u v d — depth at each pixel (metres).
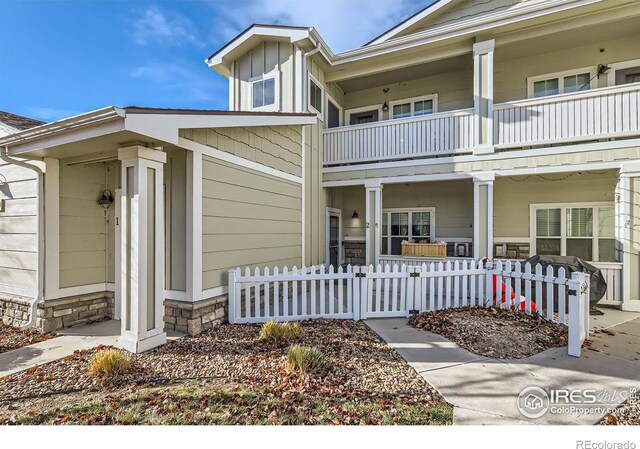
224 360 3.62
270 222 6.55
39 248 4.83
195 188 4.59
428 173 7.88
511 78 8.60
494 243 8.74
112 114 3.29
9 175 5.27
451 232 9.35
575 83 8.03
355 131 8.73
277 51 8.34
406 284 5.77
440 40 7.63
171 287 4.75
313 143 8.51
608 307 6.53
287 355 3.73
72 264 5.11
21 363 3.61
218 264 5.05
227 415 2.55
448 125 7.72
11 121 5.54
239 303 5.16
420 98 9.60
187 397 2.81
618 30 7.18
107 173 5.54
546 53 8.24
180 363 3.54
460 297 6.92
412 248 8.23
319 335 4.51
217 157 5.05
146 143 3.93
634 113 6.21
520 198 8.55
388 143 8.35
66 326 4.96
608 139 6.55
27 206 5.04
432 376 3.31
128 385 3.06
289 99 8.13
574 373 3.41
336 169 8.91
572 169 6.66
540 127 6.89
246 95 8.83
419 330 4.89
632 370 3.49
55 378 3.22
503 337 4.33
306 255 8.08
